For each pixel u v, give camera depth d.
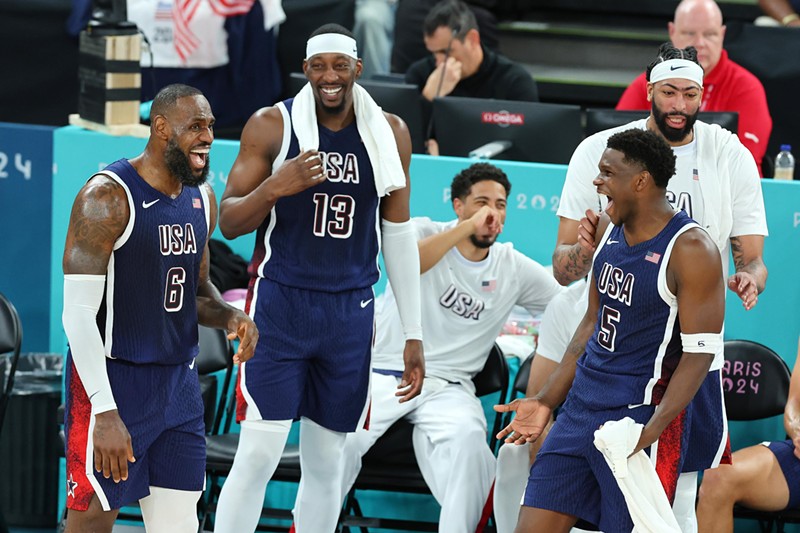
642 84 22.19
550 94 29.25
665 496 13.41
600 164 13.37
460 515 16.39
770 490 16.84
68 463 12.96
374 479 17.11
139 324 12.88
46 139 21.86
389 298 18.05
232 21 26.39
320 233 14.55
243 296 19.03
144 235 12.67
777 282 18.52
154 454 13.31
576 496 13.93
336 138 14.48
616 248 13.63
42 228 22.11
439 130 20.67
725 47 26.12
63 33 26.11
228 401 18.83
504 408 14.37
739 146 15.16
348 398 15.02
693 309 13.11
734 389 17.98
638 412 13.52
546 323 16.47
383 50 28.77
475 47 24.25
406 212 15.18
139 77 19.44
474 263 17.69
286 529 18.02
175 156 12.56
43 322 22.38
